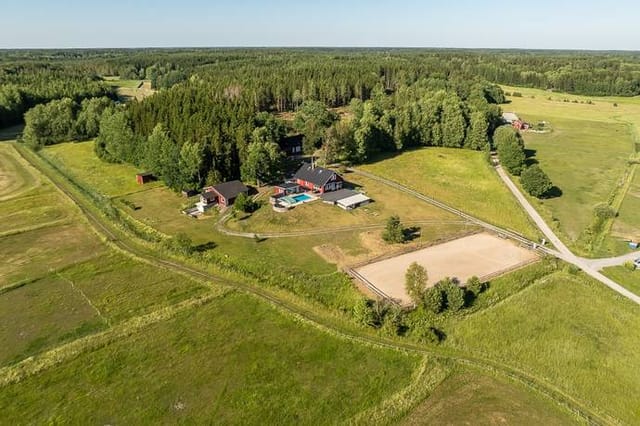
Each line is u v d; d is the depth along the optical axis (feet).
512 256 197.47
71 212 241.35
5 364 129.08
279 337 142.20
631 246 208.03
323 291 168.66
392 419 112.27
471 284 164.66
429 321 150.82
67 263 187.52
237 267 185.26
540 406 117.80
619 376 129.59
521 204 265.13
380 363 132.05
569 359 135.54
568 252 203.72
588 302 163.53
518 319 153.38
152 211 247.70
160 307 157.07
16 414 111.55
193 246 203.82
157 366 128.98
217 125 305.53
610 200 270.05
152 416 112.47
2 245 202.49
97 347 135.13
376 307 149.38
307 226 228.22
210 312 154.40
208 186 273.75
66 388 120.26
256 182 287.28
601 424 113.29
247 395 119.65
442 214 245.65
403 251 201.77
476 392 121.80
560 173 323.98
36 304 158.40
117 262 189.16
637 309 159.22
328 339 141.69
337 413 114.32
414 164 338.54
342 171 318.24
